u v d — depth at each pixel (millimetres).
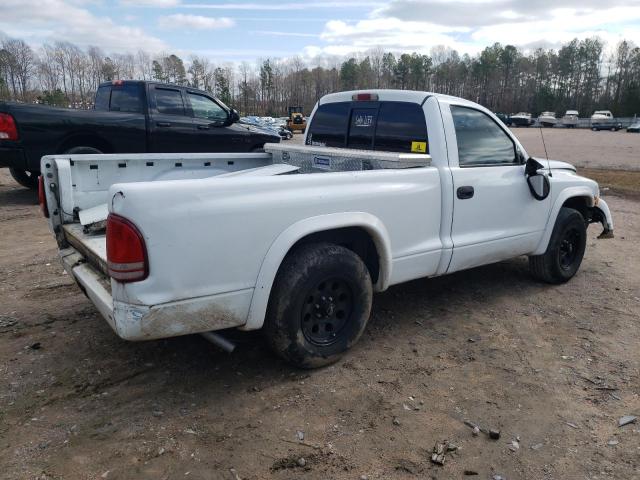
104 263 3031
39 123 8047
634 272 5836
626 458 2697
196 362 3574
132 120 8805
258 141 10469
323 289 3396
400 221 3732
